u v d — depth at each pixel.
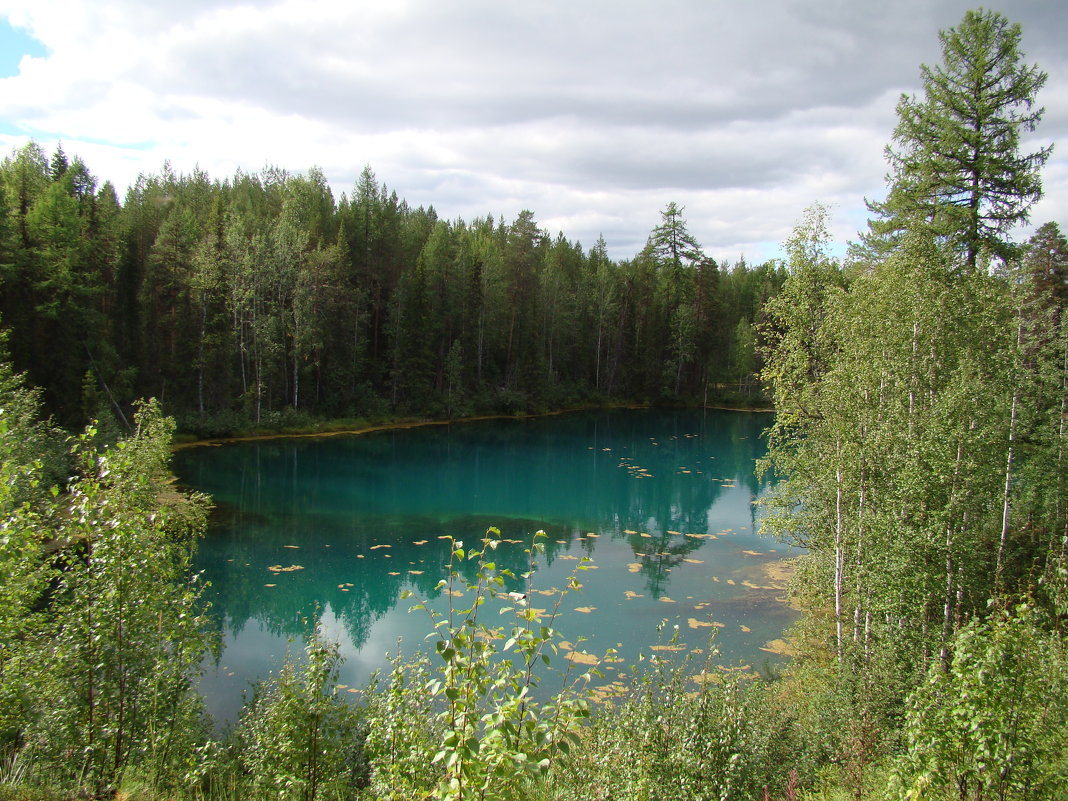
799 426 16.56
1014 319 14.91
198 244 42.19
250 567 20.75
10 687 6.38
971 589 13.23
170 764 7.20
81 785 6.21
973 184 19.06
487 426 55.06
